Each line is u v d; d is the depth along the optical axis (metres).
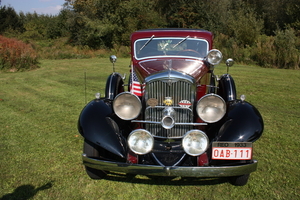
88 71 13.10
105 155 3.50
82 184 3.33
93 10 29.53
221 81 4.46
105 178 3.49
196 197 3.09
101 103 3.51
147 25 26.95
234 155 3.01
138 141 2.86
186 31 4.44
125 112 3.17
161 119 3.31
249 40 19.72
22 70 13.20
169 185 3.35
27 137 4.72
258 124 3.10
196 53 4.29
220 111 3.12
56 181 3.37
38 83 9.80
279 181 3.38
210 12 26.02
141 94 3.71
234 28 20.92
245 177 3.18
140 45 4.43
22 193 3.10
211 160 3.13
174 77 3.20
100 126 3.17
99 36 27.05
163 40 4.41
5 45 13.41
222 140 3.02
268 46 16.47
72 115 5.96
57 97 7.62
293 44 16.14
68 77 11.21
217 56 3.90
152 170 2.84
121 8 27.11
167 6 34.91
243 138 2.99
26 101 7.18
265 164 3.80
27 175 3.48
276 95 7.91
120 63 16.91
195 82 3.33
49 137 4.73
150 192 3.20
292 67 15.02
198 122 3.39
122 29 26.91
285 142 4.53
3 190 3.14
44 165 3.75
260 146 4.39
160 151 3.29
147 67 3.91
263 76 11.59
